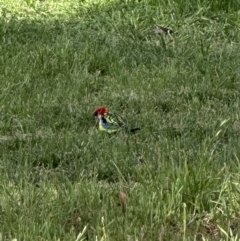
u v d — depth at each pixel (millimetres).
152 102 11984
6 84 12617
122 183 8930
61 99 12180
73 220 8234
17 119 11297
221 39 15188
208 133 10570
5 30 15312
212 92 12391
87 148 10008
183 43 14828
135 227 7938
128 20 15898
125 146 10000
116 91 12594
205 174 8688
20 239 7609
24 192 8570
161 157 9547
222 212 8344
